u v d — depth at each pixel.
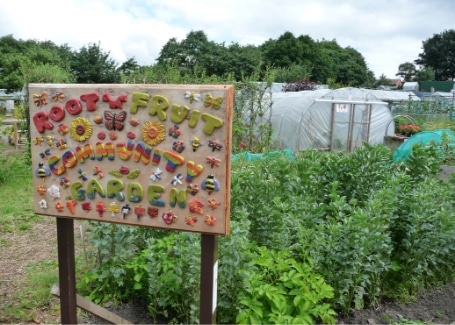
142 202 2.29
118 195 2.32
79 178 2.40
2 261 4.62
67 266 2.58
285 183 4.33
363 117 14.97
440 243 3.70
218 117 2.10
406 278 3.70
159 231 3.81
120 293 3.53
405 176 4.25
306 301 2.87
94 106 2.31
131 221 2.33
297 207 3.81
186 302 3.01
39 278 4.04
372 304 3.46
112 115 2.28
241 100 10.50
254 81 10.87
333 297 3.16
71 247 2.59
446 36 78.69
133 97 2.22
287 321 2.74
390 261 3.63
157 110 2.19
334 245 3.22
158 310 3.28
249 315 2.79
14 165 9.10
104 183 2.35
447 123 17.77
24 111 10.88
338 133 14.63
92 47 32.09
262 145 10.34
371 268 3.26
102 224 3.47
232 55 40.72
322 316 2.95
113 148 2.30
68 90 2.36
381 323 3.22
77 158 2.38
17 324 3.30
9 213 6.48
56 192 2.46
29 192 7.87
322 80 51.56
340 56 59.25
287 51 49.28
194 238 3.08
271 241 3.57
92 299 3.46
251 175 4.33
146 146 2.24
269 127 10.54
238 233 2.99
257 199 3.92
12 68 33.34
